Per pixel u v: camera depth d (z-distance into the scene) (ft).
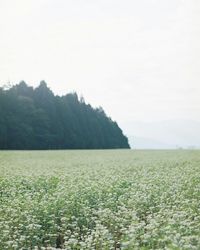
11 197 54.85
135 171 81.46
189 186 55.11
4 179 70.33
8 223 40.96
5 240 36.83
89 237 34.99
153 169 82.84
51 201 47.78
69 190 54.29
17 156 146.61
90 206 47.96
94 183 59.98
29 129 254.06
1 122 239.71
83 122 309.83
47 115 278.46
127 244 30.22
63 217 41.32
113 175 72.02
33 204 46.57
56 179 69.36
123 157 133.90
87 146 304.09
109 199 48.75
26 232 38.60
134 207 44.57
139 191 52.11
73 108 309.22
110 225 39.78
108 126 345.10
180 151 185.68
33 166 99.45
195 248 27.73
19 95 284.00
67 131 286.87
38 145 261.03
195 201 43.93
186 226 33.47
